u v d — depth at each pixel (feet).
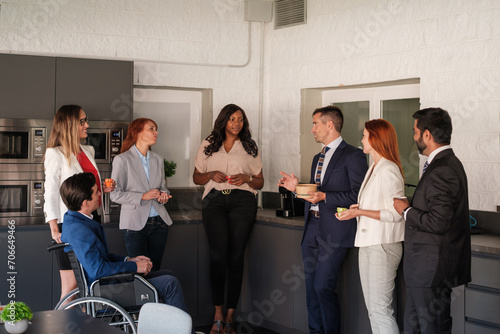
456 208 8.80
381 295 9.96
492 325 9.70
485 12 11.67
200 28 15.47
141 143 12.91
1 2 13.75
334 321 11.55
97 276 9.58
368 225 10.02
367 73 13.79
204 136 16.07
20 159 12.96
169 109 15.87
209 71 15.58
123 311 9.15
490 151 11.60
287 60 15.47
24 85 13.04
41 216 13.10
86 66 13.47
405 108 13.89
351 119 15.05
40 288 12.93
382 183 9.87
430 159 9.11
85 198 9.86
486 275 9.77
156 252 12.85
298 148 15.28
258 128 15.94
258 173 13.87
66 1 14.25
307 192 10.98
